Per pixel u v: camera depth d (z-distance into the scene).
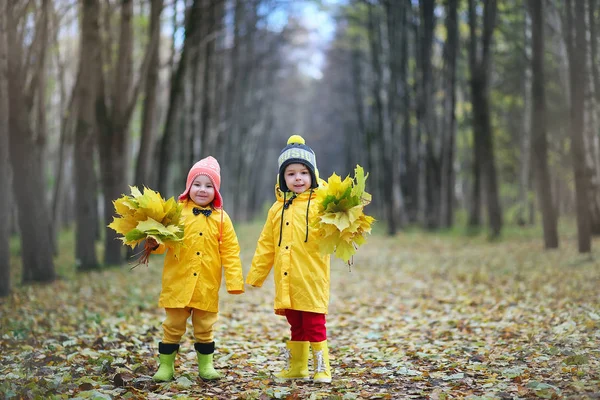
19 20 10.45
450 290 9.60
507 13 18.59
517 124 25.89
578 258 11.55
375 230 30.06
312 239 4.50
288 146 4.74
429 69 24.55
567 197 29.30
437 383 4.22
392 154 26.94
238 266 4.56
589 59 14.05
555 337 5.31
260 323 7.47
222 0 15.44
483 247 17.05
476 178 23.17
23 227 10.85
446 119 24.84
